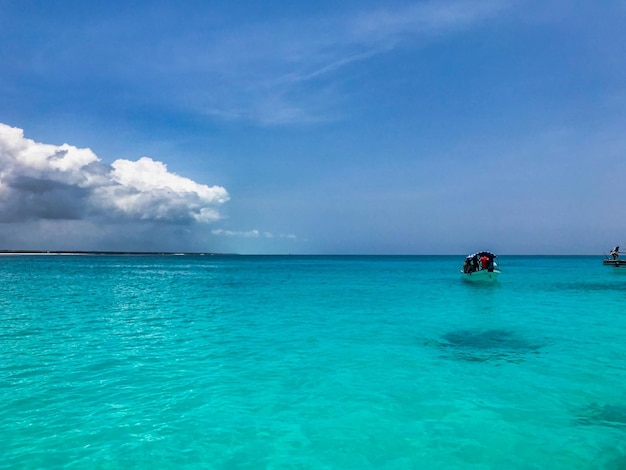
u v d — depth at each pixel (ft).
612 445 21.52
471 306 73.51
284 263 367.86
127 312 65.62
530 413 25.49
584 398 27.94
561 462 19.95
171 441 21.95
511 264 334.85
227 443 21.81
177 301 80.53
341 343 44.16
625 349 41.63
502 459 20.22
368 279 147.13
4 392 28.76
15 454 20.44
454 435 22.68
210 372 33.73
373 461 20.11
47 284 118.62
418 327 53.26
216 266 289.12
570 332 50.16
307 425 23.95
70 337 46.70
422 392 29.17
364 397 28.25
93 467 19.38
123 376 32.55
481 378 32.19
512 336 47.83
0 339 45.50
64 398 27.76
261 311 67.41
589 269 229.66
